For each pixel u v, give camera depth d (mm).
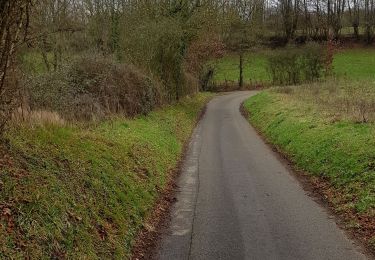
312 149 14148
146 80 21891
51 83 14977
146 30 26031
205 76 58188
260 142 19297
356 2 78688
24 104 9977
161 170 12539
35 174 6953
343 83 37062
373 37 76188
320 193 11055
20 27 6715
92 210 7418
